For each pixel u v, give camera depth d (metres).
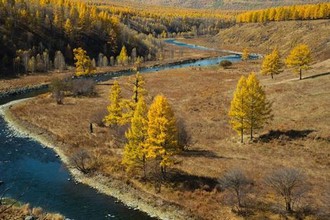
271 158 46.84
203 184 40.06
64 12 167.88
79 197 39.00
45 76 116.44
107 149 51.44
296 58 83.12
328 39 160.25
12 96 92.50
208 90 93.00
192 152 50.12
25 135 59.94
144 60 164.12
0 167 46.34
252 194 36.97
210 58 180.00
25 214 30.02
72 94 91.31
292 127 55.66
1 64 115.31
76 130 60.84
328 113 58.84
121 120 56.06
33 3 165.00
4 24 133.75
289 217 33.09
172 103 81.56
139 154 41.66
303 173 39.16
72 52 144.62
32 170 45.66
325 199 34.00
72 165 46.91
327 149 47.56
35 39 137.75
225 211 35.41
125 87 102.19
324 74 84.56
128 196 39.56
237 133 58.38
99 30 167.50
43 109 75.56
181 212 36.16
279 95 72.44
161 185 40.62
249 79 51.75
